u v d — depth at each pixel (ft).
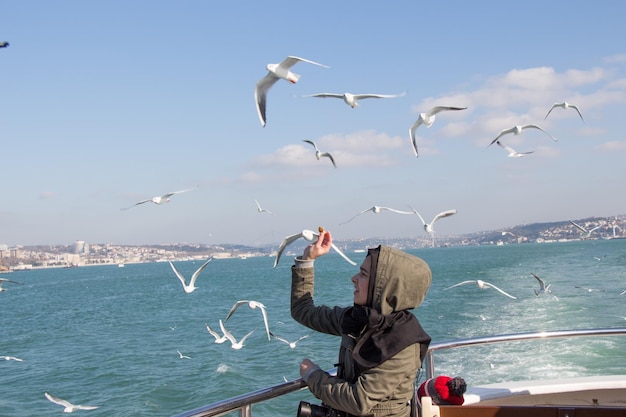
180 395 52.49
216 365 61.87
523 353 46.96
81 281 396.57
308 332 81.00
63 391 58.03
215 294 185.57
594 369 41.16
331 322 11.14
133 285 305.73
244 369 59.06
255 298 156.15
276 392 9.96
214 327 99.19
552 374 40.70
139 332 102.27
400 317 9.61
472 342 13.12
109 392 55.77
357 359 9.39
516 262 267.80
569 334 13.33
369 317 9.35
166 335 95.09
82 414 48.88
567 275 163.02
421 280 9.47
